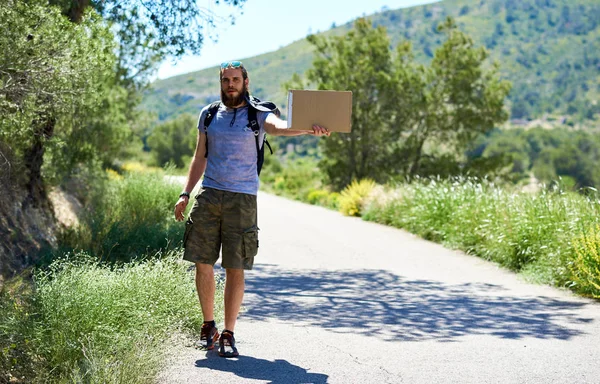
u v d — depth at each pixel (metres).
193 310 8.08
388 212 27.34
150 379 6.17
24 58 8.38
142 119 44.88
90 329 6.76
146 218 16.67
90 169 19.09
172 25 13.69
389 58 59.91
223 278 11.88
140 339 6.69
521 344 7.98
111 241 13.40
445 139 59.59
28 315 6.72
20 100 8.82
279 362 7.06
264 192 71.00
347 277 13.67
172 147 129.38
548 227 14.63
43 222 13.22
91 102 12.48
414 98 58.12
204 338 7.41
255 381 6.37
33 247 11.84
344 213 33.22
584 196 15.34
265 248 18.62
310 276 13.77
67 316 6.79
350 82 57.47
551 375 6.71
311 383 6.36
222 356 7.18
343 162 59.19
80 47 9.34
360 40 59.72
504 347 7.83
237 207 7.08
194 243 7.18
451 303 10.80
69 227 14.28
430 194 23.61
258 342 7.93
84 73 9.39
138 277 7.98
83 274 7.51
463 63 58.75
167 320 7.46
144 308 7.27
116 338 6.66
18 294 7.64
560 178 16.52
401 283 12.93
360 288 12.29
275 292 11.74
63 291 7.06
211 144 7.23
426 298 11.27
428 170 58.16
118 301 7.22
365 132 57.78
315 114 6.70
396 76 56.97
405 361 7.19
